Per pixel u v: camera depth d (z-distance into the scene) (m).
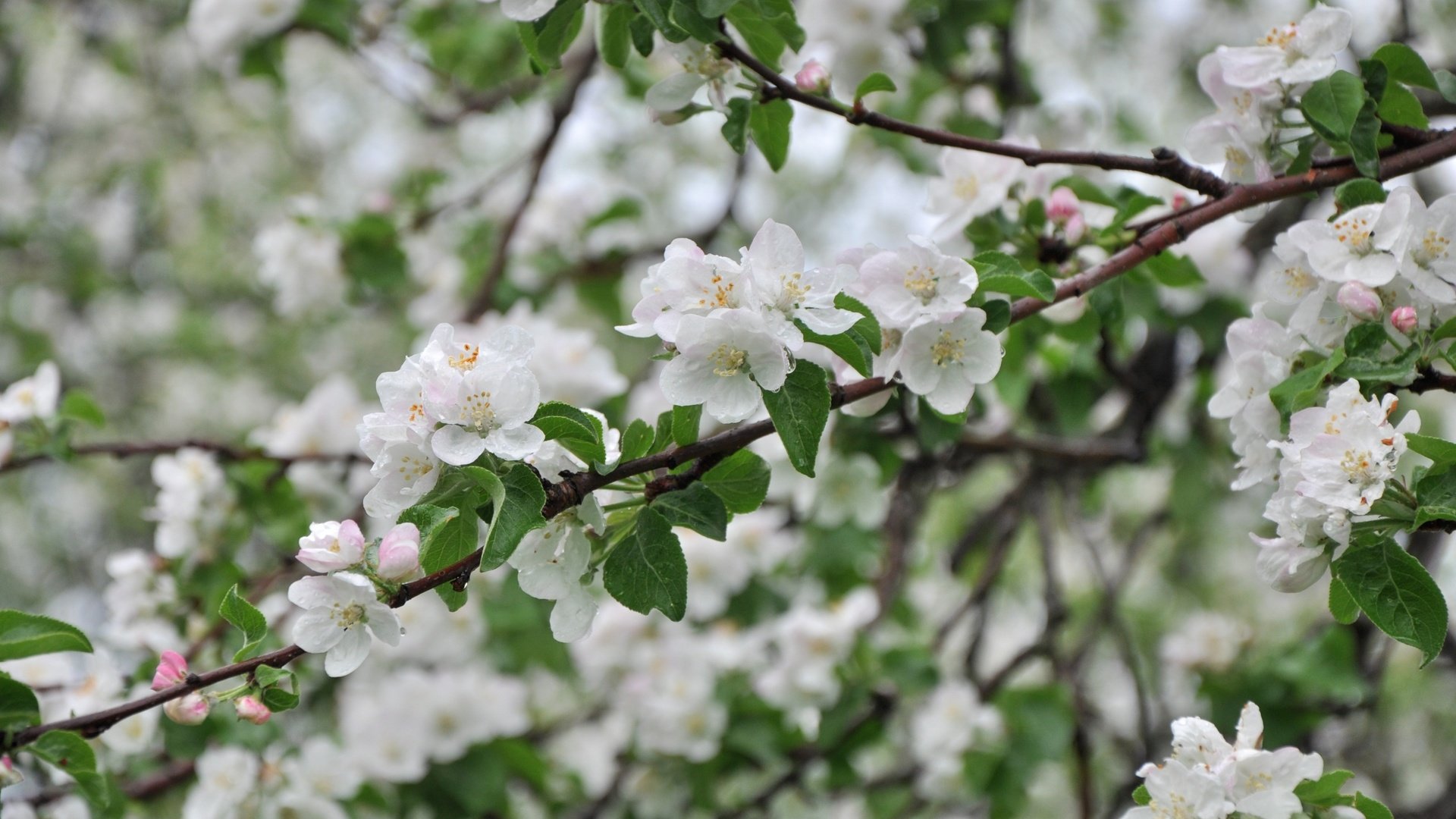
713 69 2.52
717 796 5.03
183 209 9.86
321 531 1.93
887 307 2.15
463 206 5.61
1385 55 2.48
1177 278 3.06
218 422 9.58
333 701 5.22
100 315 9.40
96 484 9.23
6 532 9.20
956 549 5.39
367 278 5.30
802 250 1.95
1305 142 2.53
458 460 1.82
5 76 9.00
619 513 2.10
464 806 4.55
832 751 4.69
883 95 4.95
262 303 9.89
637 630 4.89
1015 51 4.95
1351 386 2.06
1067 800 6.82
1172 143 7.37
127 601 4.10
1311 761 2.02
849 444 4.07
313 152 10.05
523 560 2.04
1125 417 5.02
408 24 5.87
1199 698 4.57
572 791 5.18
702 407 2.04
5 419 3.83
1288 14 6.87
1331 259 2.22
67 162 9.43
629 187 8.88
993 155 3.03
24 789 3.79
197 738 3.73
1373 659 5.02
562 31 2.57
